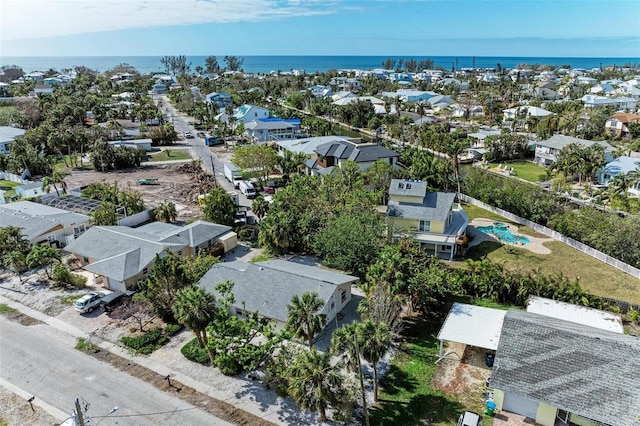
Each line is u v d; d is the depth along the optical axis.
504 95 171.25
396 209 50.59
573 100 151.38
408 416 26.61
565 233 53.09
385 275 34.47
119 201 59.69
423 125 110.25
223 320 29.56
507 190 64.19
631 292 40.91
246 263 41.47
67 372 30.89
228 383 29.69
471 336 30.89
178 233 47.34
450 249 48.84
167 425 26.16
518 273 40.44
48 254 45.00
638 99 156.50
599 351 25.84
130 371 30.95
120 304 38.97
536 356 26.56
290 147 91.56
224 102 170.00
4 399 28.38
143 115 126.88
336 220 45.84
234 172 76.00
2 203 65.44
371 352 25.39
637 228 46.16
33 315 38.06
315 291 35.16
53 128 101.19
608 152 81.69
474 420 24.84
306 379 24.92
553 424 25.31
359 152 76.88
